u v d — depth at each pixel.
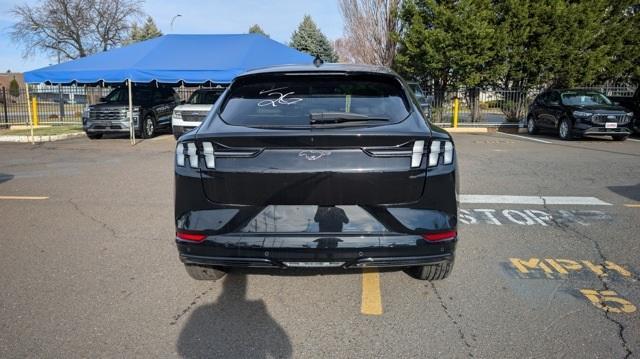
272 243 3.28
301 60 14.60
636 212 6.52
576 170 9.83
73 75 13.84
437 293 3.96
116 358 3.02
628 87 20.55
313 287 4.09
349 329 3.39
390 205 3.28
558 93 16.80
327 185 3.23
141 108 16.47
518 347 3.14
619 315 3.57
